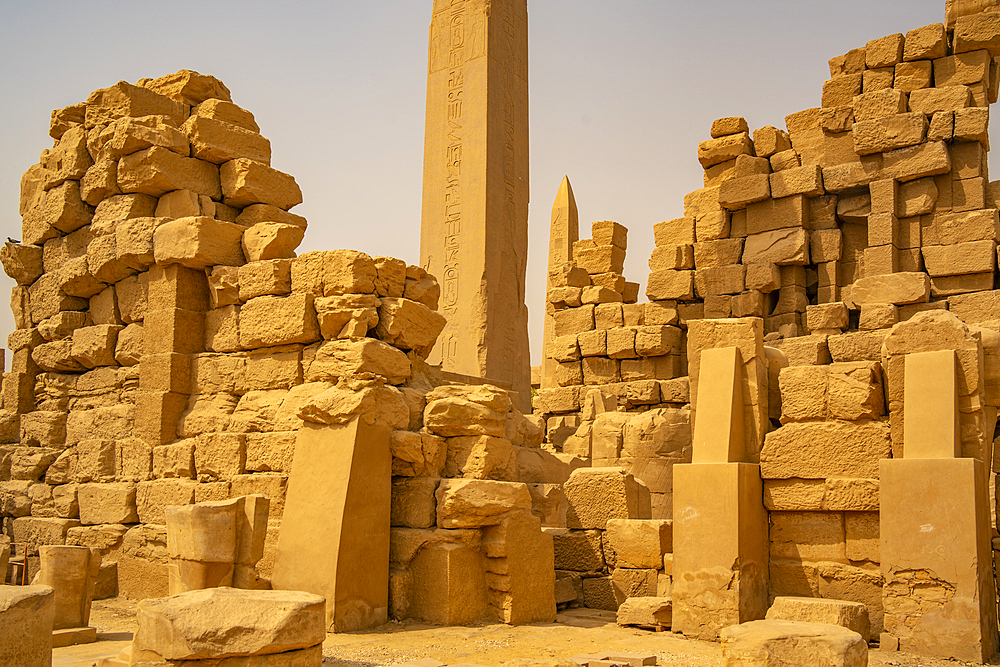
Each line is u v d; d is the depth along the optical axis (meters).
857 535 7.31
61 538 10.16
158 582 9.11
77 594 7.13
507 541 7.73
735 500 7.15
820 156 15.70
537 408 16.95
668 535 8.41
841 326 14.45
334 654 6.20
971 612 6.31
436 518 7.77
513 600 7.65
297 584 7.34
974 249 13.70
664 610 7.49
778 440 7.62
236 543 6.98
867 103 14.72
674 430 13.26
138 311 10.38
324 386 8.48
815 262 15.52
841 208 15.32
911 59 14.63
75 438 10.91
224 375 9.55
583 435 14.54
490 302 13.37
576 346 16.56
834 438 7.39
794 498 7.51
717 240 16.36
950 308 13.78
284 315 8.98
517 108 14.67
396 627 7.36
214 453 9.09
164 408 9.64
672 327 15.95
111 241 10.41
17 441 11.68
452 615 7.43
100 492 10.02
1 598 4.80
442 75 14.59
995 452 8.00
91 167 10.88
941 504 6.55
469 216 13.69
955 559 6.44
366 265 8.77
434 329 9.29
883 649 6.60
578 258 17.41
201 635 4.86
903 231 14.52
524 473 10.93
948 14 14.50
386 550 7.72
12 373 11.93
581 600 8.81
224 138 10.68
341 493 7.40
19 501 10.88
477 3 14.37
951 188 14.20
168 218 10.21
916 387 6.97
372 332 8.84
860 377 7.38
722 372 7.79
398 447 7.90
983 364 7.03
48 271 11.79
